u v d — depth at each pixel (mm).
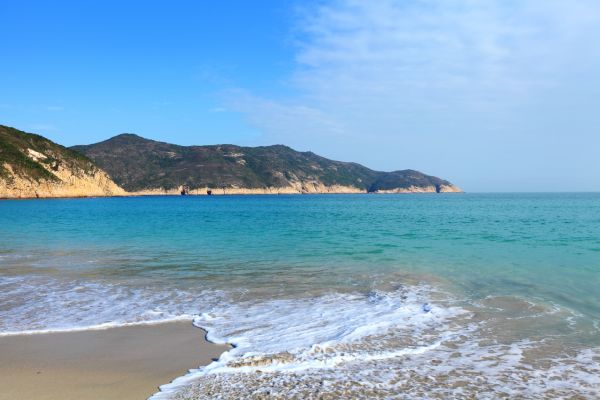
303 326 9219
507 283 13594
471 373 6652
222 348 7988
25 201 108250
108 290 12844
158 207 88375
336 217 53156
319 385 6207
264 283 13828
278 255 20109
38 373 6797
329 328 9047
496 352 7578
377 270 16078
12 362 7273
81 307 10914
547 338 8336
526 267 16375
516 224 39719
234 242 25641
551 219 47250
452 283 13680
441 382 6312
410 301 11367
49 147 150625
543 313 10086
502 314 10023
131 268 16656
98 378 6602
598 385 6230
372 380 6383
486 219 47844
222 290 12828
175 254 20562
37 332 8945
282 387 6148
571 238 26922
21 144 137250
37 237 28844
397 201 135750
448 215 56812
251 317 9984
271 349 7785
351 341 8156
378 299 11617
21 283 13828
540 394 5930
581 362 7105
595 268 16047
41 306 11016
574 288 12773
